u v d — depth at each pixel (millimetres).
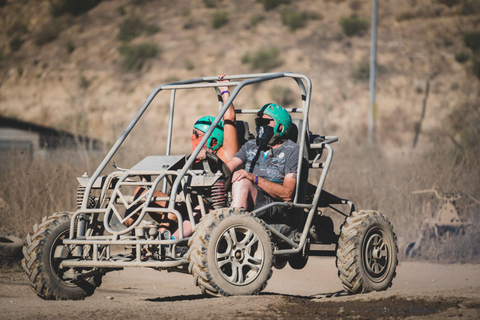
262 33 107750
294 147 11734
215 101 81438
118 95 88062
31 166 21703
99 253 11180
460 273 17234
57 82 96312
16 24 122375
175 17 118062
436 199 21406
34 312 9367
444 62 93250
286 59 96750
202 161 11898
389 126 75250
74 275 10828
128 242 9945
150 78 93062
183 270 10789
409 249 20188
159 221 11422
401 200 21656
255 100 82062
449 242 19641
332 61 95562
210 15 117562
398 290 11797
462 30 104625
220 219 10031
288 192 11445
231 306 9297
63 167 21922
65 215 11008
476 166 23469
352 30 105375
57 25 119188
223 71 95688
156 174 10688
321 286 16062
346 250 11977
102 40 111188
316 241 12805
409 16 109062
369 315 8781
